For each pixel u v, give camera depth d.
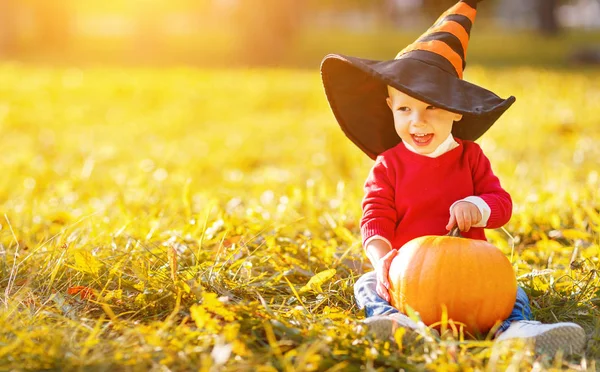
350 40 34.66
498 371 2.52
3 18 28.12
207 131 11.53
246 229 4.46
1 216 5.17
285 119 12.80
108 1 42.00
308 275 3.72
